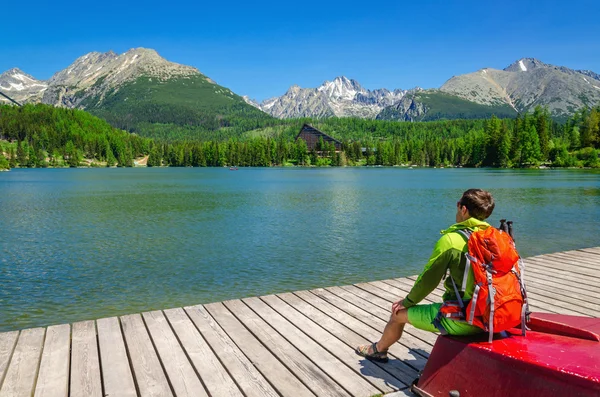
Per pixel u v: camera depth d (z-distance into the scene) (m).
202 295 12.16
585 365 3.30
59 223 27.61
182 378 4.98
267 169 194.50
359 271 14.62
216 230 24.16
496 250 3.72
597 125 152.62
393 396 4.58
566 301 8.09
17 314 10.75
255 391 4.71
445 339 4.17
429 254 17.25
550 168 148.50
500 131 165.75
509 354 3.58
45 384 4.81
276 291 12.43
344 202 41.06
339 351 5.72
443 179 89.44
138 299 11.88
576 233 22.08
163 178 105.44
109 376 5.01
